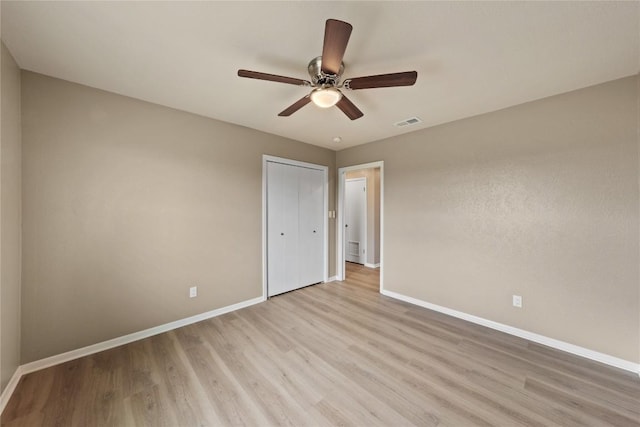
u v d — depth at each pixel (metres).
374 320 2.78
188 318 2.68
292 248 3.74
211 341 2.34
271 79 1.62
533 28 1.45
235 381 1.79
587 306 2.09
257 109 2.61
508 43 1.58
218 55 1.72
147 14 1.35
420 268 3.19
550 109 2.26
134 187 2.34
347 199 5.92
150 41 1.58
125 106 2.29
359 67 1.84
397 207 3.44
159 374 1.87
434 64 1.80
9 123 1.65
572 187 2.16
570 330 2.17
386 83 1.60
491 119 2.61
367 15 1.35
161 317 2.51
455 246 2.87
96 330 2.16
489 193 2.62
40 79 1.91
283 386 1.75
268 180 3.42
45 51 1.66
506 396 1.65
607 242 2.01
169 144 2.54
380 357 2.09
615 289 1.98
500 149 2.54
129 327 2.32
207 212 2.82
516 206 2.45
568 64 1.79
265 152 3.35
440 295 3.01
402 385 1.76
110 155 2.22
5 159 1.59
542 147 2.30
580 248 2.12
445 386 1.75
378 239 5.48
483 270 2.66
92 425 1.43
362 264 5.60
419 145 3.20
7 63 1.62
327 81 1.70
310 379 1.82
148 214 2.42
